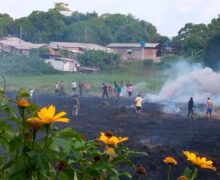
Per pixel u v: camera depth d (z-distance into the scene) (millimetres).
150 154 19859
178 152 20938
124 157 3061
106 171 3010
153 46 107125
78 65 92500
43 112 2723
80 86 62000
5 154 3000
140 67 89000
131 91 58562
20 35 103375
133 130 29344
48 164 2705
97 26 122125
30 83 71938
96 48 104625
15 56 85000
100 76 82438
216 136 27281
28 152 2703
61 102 49031
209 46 75875
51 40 116000
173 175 15938
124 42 126500
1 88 3156
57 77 78750
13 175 2729
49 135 2836
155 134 27500
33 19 114562
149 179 15211
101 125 31500
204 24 104875
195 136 27078
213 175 16125
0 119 2885
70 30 117688
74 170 2842
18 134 2859
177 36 108625
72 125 30266
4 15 113688
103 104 46656
